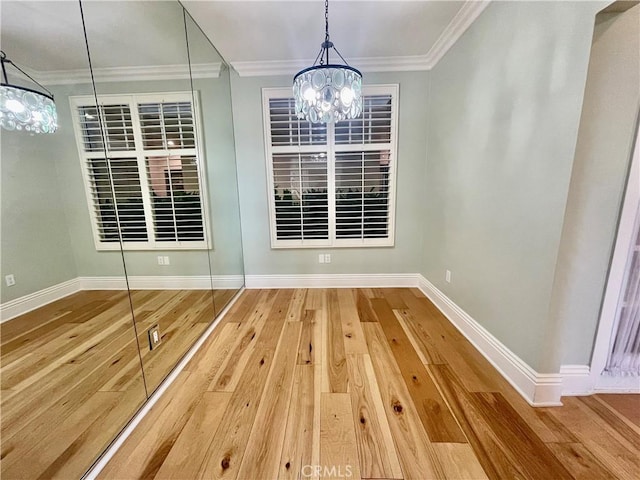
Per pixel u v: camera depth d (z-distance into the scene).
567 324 1.55
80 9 1.62
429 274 3.21
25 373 1.36
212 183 2.88
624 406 1.58
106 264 1.80
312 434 1.44
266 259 3.53
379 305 3.03
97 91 1.77
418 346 2.23
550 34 1.45
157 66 2.15
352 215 3.42
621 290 1.53
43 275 1.49
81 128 1.69
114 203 1.87
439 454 1.32
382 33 2.48
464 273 2.39
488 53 1.98
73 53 1.62
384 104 3.14
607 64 1.27
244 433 1.45
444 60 2.70
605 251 1.47
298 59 2.95
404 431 1.45
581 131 1.33
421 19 2.27
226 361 2.07
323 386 1.79
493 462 1.28
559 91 1.41
